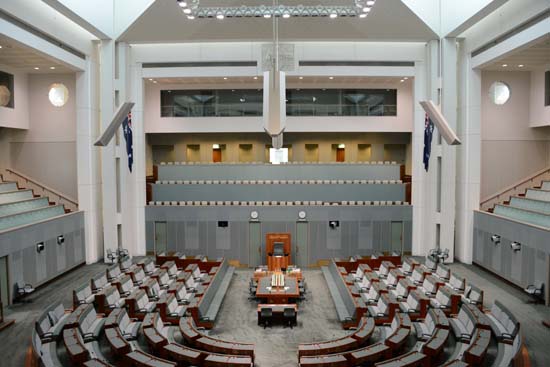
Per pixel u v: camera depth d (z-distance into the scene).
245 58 23.45
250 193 25.11
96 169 23.08
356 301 15.57
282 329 15.09
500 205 21.00
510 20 18.23
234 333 14.75
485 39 20.27
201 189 25.17
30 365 11.16
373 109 27.92
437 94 22.48
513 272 18.78
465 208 22.52
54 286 18.94
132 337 12.88
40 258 18.58
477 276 20.41
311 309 17.09
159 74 23.81
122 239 23.12
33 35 17.86
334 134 30.98
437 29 21.88
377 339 13.56
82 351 10.62
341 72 23.67
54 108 23.72
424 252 24.20
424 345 11.30
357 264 21.55
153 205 24.56
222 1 19.19
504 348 12.02
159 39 22.30
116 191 22.89
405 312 14.91
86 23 19.66
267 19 21.39
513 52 18.88
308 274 22.47
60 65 21.89
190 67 23.72
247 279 21.56
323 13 14.66
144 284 16.97
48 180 23.86
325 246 24.44
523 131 24.20
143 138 24.20
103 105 22.27
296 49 23.45
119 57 22.56
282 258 22.09
